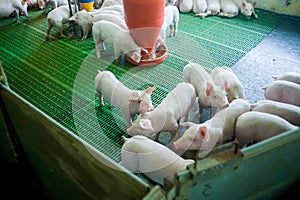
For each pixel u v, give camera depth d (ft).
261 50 9.14
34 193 5.70
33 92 7.75
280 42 9.50
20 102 4.13
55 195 5.17
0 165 5.88
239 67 8.46
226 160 2.80
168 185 2.86
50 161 4.44
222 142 5.97
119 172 3.30
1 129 4.95
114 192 3.52
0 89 4.36
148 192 2.91
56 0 10.73
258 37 9.74
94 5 11.15
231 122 5.99
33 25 10.46
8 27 10.36
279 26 10.26
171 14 9.00
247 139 5.91
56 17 9.38
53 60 8.85
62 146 3.89
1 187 5.71
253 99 7.47
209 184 2.87
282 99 6.62
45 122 3.89
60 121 6.95
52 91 7.77
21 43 9.59
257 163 3.05
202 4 10.72
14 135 4.90
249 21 10.56
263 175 3.28
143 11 7.52
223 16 10.81
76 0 9.80
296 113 5.94
